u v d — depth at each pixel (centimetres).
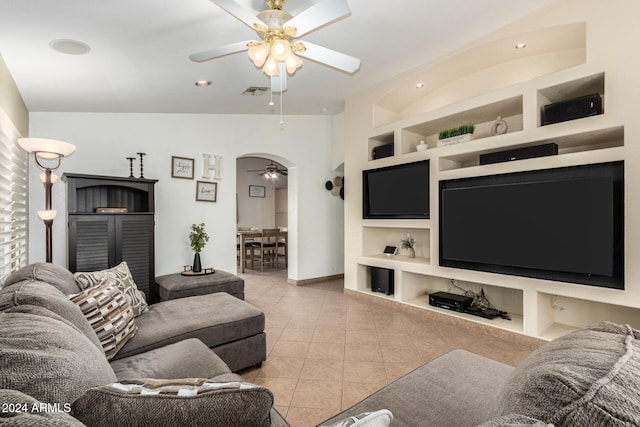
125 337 194
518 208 295
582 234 257
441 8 249
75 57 245
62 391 76
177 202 447
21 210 321
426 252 434
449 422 120
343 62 224
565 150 313
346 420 77
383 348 290
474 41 309
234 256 498
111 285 208
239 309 257
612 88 241
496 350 284
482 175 319
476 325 328
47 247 273
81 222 333
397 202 401
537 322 287
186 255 455
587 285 255
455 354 177
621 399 54
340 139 565
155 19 207
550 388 62
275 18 193
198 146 465
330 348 290
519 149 292
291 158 546
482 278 322
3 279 251
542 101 289
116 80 297
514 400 69
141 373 159
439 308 371
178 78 313
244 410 74
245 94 389
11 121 271
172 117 443
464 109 335
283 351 284
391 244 475
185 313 246
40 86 293
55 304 135
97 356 104
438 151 358
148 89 331
